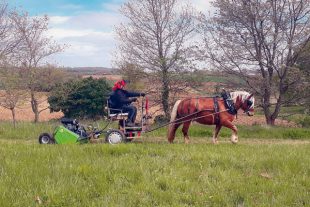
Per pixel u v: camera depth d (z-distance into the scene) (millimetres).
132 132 15109
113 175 9188
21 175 8922
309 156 11781
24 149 12055
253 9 21312
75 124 15039
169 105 23500
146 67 23453
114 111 15227
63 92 27625
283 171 10125
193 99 15781
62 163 10000
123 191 8312
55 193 7863
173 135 15844
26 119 30172
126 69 23656
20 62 24422
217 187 8688
